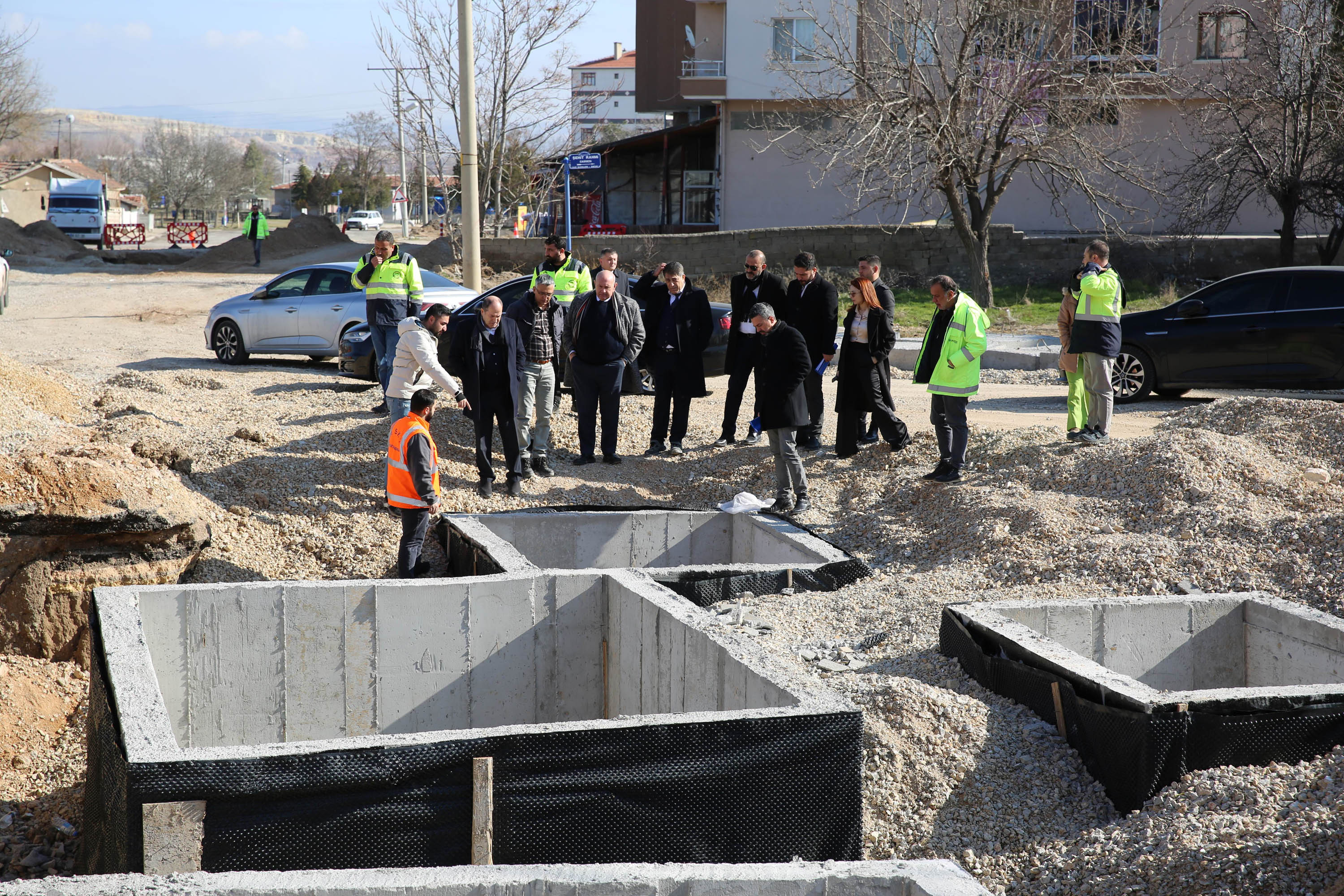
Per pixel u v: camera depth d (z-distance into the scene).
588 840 4.20
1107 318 9.28
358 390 13.29
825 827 4.36
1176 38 26.66
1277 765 4.86
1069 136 22.31
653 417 11.66
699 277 27.45
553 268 11.88
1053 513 8.11
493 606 6.66
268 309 16.42
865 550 8.56
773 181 34.69
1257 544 7.23
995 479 9.10
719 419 12.34
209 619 6.14
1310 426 9.00
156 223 100.69
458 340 9.61
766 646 6.49
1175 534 7.57
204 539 7.68
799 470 9.21
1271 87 21.52
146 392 12.88
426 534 8.24
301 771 3.95
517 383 9.65
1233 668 6.38
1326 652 5.79
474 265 15.34
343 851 4.00
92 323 22.73
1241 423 9.52
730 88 33.69
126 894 3.01
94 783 4.67
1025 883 4.55
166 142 109.56
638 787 4.22
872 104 21.77
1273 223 29.77
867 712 5.37
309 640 6.34
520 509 9.48
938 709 5.37
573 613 6.87
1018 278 25.45
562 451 11.05
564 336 11.81
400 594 6.45
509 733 4.14
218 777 3.88
